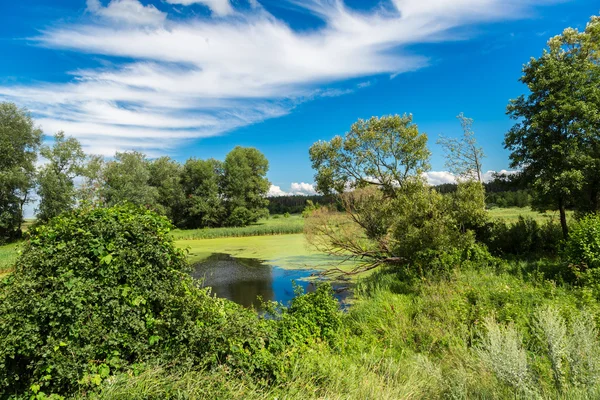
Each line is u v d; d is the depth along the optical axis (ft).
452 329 21.94
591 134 39.88
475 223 44.57
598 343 13.76
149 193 140.87
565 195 43.04
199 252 84.99
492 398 11.95
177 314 15.43
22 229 136.05
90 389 12.54
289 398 13.79
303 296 25.41
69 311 12.82
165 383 13.12
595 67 41.47
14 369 12.25
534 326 19.16
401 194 44.14
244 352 16.08
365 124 67.15
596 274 26.16
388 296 30.76
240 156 176.96
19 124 118.42
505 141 47.65
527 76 45.93
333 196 56.39
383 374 16.56
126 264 15.35
